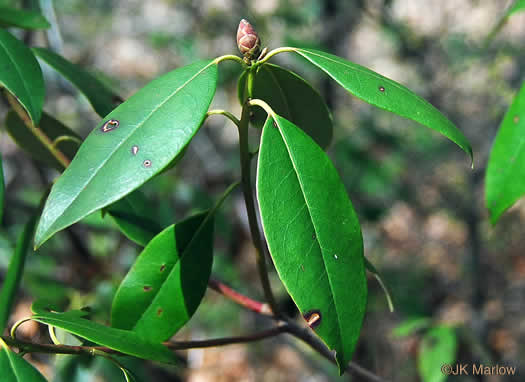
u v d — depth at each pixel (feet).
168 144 1.03
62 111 3.60
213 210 1.25
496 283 4.61
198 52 3.82
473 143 4.43
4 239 2.52
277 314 1.33
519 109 1.21
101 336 1.09
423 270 4.41
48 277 2.14
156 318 1.22
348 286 1.08
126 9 4.80
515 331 4.11
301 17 3.55
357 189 3.49
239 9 3.90
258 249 1.22
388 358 3.52
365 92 1.07
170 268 1.23
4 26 1.41
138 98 1.06
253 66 1.10
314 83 3.42
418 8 4.36
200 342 1.26
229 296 1.37
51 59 1.37
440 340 2.09
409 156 4.31
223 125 4.50
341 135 3.60
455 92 4.56
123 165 1.02
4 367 1.03
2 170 1.14
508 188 1.20
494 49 4.06
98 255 2.46
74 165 1.02
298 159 1.09
